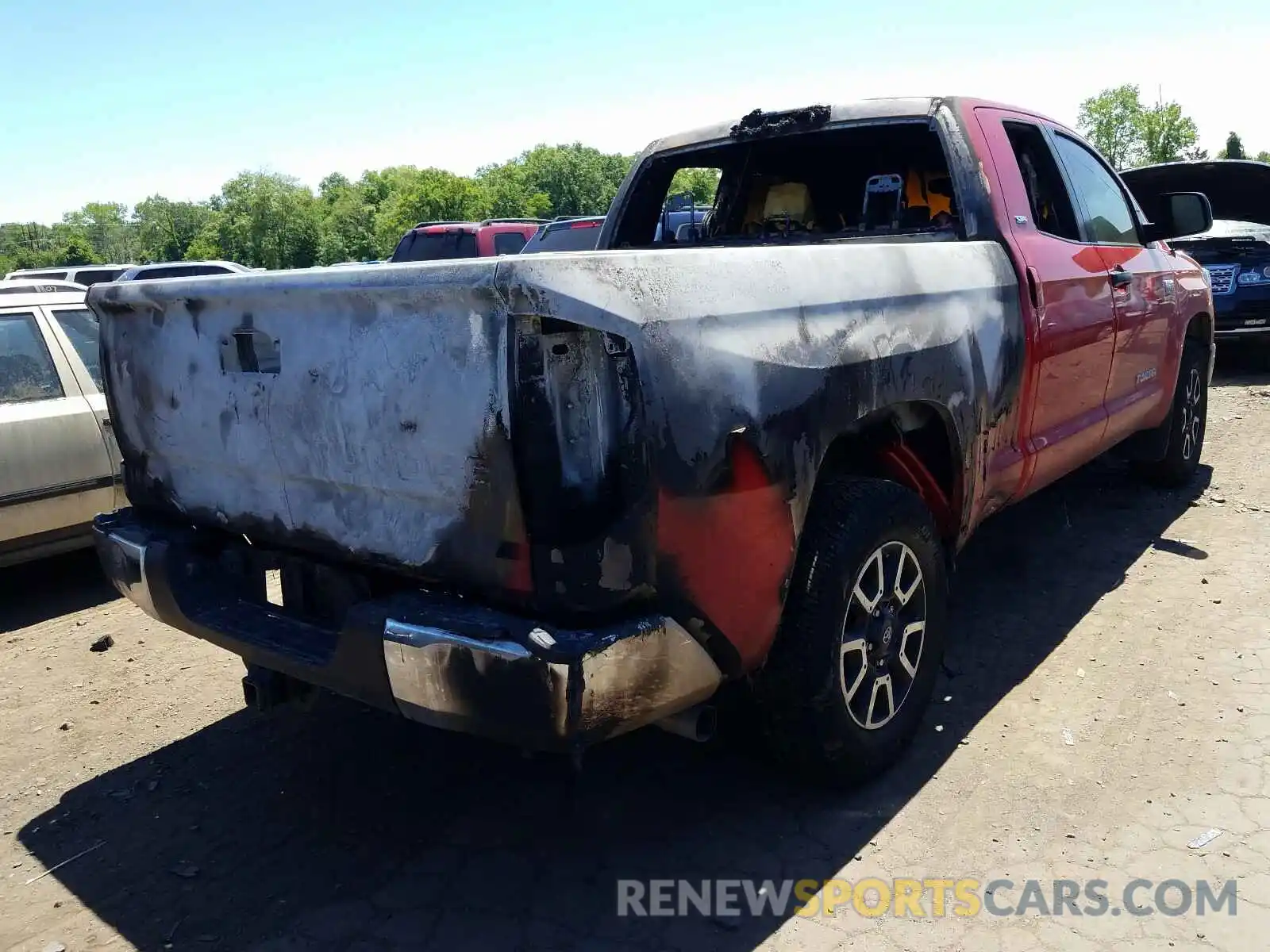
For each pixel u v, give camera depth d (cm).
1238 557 485
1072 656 387
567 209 14238
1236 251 948
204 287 267
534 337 207
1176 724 331
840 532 274
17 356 516
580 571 213
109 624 496
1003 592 456
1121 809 286
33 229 13850
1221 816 280
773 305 249
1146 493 601
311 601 277
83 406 527
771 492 242
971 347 325
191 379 283
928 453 339
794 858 273
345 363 239
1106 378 445
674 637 225
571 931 248
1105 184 486
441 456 224
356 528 248
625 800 307
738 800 304
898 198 411
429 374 223
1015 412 362
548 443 209
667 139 469
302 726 368
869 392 276
